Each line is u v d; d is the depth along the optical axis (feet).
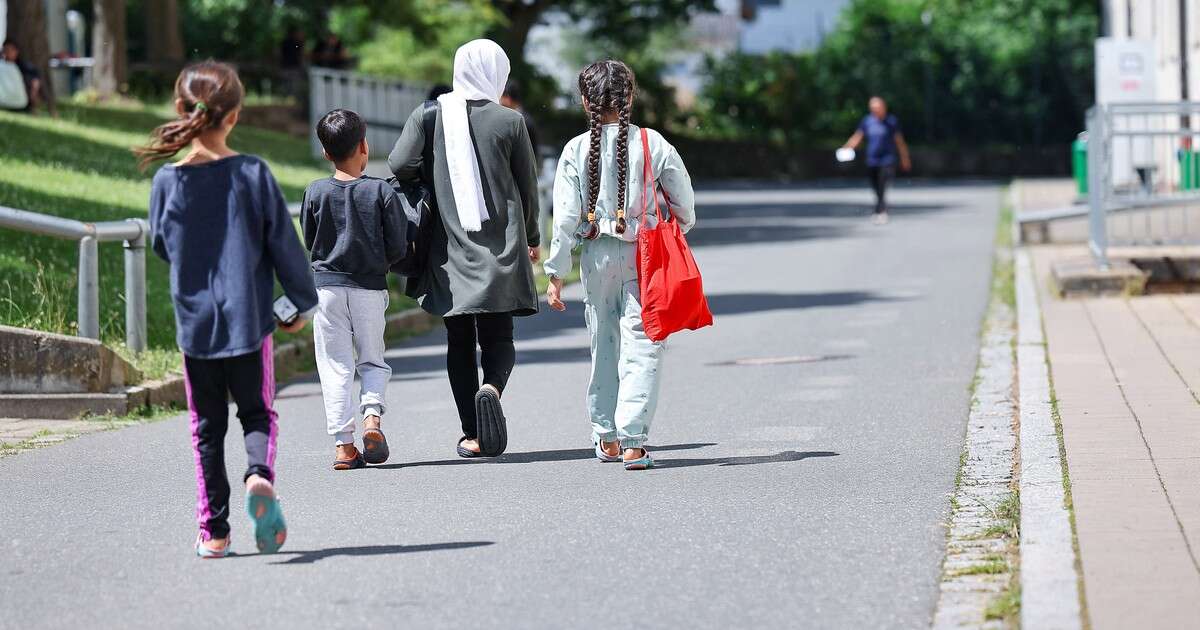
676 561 37.68
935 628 31.45
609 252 49.26
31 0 176.14
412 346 88.84
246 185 36.78
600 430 50.70
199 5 256.11
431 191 50.52
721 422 58.54
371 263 50.37
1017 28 303.27
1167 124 163.94
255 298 36.76
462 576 36.70
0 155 129.29
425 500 45.68
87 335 66.28
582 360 78.33
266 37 263.49
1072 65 295.89
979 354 74.59
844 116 304.91
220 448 38.47
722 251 145.18
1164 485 41.98
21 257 85.30
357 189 50.03
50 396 63.62
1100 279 94.32
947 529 40.01
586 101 49.21
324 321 50.62
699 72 309.42
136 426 61.77
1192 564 33.68
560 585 35.76
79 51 268.62
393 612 33.78
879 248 142.31
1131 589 31.99
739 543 39.32
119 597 35.45
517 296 49.67
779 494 45.16
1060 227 136.46
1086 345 73.61
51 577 37.40
